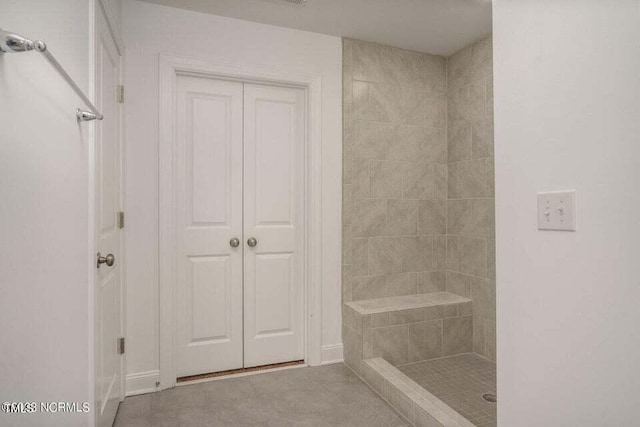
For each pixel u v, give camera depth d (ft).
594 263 2.94
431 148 9.63
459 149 9.40
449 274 9.69
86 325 4.28
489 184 8.52
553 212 3.25
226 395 6.97
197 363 7.78
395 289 9.25
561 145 3.19
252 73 7.88
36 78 2.89
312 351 8.41
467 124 9.15
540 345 3.40
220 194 7.97
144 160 7.05
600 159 2.89
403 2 7.22
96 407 4.62
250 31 7.89
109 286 5.63
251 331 8.25
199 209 7.80
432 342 8.50
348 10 7.50
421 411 5.79
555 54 3.25
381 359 7.87
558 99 3.22
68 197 3.66
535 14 3.44
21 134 2.62
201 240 7.80
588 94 2.97
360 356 7.88
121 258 6.66
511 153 3.69
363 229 8.92
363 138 8.92
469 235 9.07
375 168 9.04
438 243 9.71
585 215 3.00
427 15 7.72
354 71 8.83
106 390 5.38
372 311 8.05
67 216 3.61
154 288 7.13
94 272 4.48
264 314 8.36
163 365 7.17
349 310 8.43
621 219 2.75
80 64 4.16
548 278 3.32
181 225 7.59
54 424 3.26
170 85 7.24
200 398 6.84
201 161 7.82
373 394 7.07
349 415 6.32
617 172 2.77
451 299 9.02
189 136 7.75
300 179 8.66
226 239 8.02
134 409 6.42
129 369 6.93
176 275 7.48
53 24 3.32
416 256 9.46
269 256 8.42
